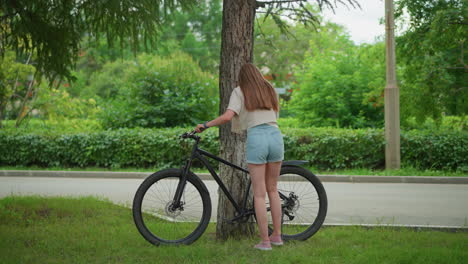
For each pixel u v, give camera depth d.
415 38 12.33
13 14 6.23
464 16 10.88
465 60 12.44
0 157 13.13
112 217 5.73
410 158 11.63
